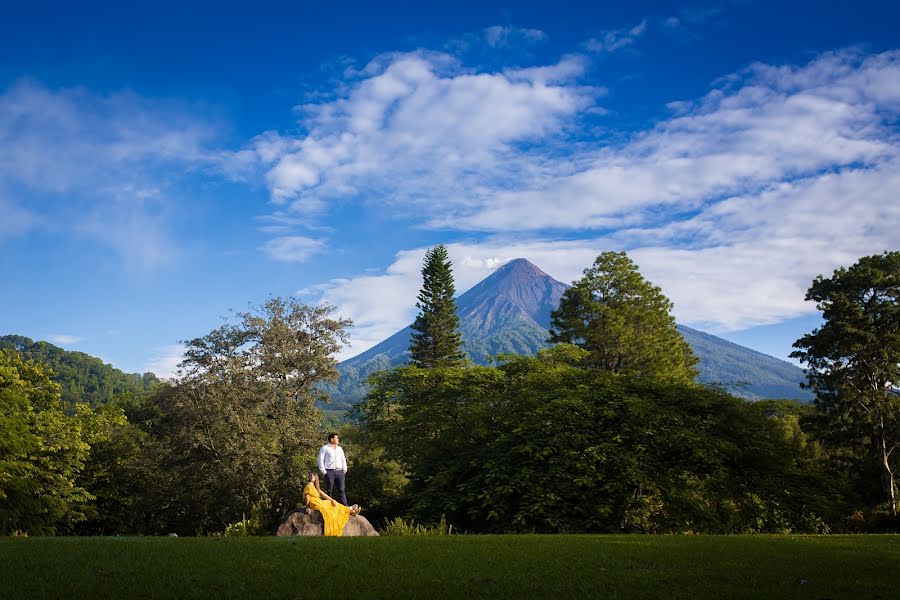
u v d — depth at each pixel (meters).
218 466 34.34
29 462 28.27
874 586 6.36
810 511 19.53
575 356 35.56
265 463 33.84
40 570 6.86
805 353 50.88
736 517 19.31
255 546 8.96
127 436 44.38
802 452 21.88
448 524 20.33
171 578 6.49
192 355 39.16
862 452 49.72
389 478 38.25
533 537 10.68
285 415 37.91
